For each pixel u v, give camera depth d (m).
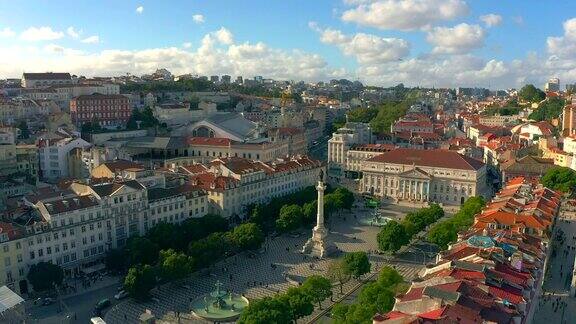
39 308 199.88
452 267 152.25
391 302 165.12
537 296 165.25
